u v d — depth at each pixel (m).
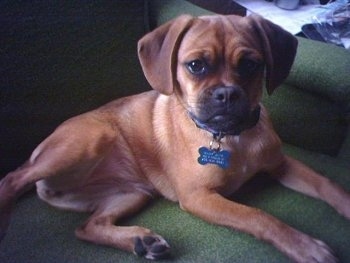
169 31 0.44
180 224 0.45
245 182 0.50
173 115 0.49
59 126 0.50
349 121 0.50
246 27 0.43
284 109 0.55
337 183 0.49
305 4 0.75
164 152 0.49
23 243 0.44
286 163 0.50
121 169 0.52
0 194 0.44
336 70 0.49
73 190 0.50
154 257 0.41
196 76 0.42
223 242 0.42
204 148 0.45
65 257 0.42
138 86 0.58
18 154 0.52
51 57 0.52
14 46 0.50
